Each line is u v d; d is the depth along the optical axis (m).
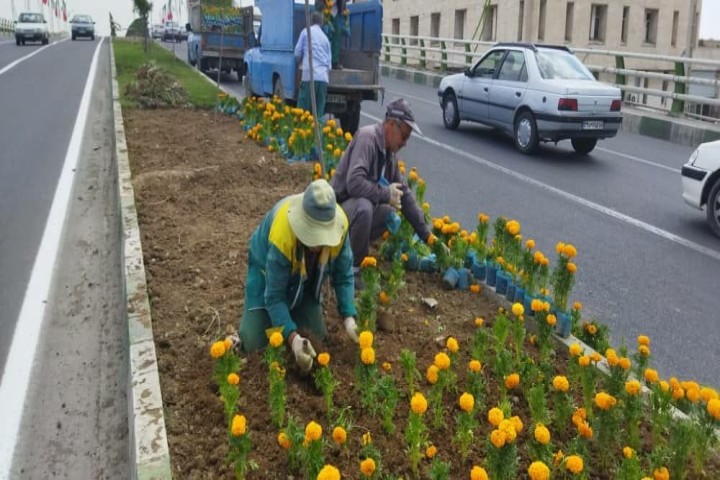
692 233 7.08
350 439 3.00
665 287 5.57
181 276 4.81
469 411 2.80
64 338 4.38
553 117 10.69
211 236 5.64
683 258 6.30
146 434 2.95
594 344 4.16
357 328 3.62
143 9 28.72
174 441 3.00
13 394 3.75
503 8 29.91
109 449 3.33
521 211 7.68
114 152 9.47
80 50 34.34
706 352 4.46
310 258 3.42
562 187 8.93
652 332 4.73
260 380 3.40
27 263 5.61
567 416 3.11
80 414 3.59
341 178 4.71
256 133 9.60
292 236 3.23
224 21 22.17
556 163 10.60
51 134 11.24
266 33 12.90
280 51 11.95
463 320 4.26
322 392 3.35
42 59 27.36
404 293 4.59
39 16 40.91
